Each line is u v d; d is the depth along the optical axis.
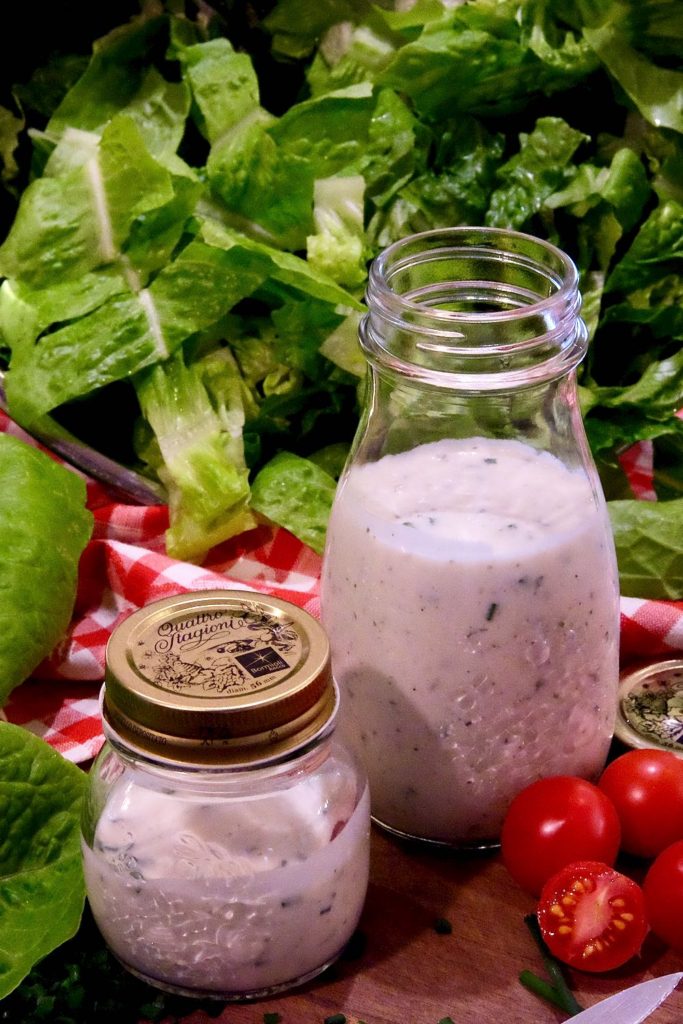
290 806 0.55
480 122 0.81
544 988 0.56
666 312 0.79
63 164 0.78
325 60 0.80
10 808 0.59
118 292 0.74
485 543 0.57
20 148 0.81
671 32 0.78
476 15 0.79
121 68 0.79
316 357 0.76
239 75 0.77
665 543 0.69
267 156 0.76
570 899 0.57
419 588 0.57
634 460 0.79
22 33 0.79
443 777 0.59
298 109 0.77
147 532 0.74
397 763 0.59
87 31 0.80
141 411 0.76
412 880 0.60
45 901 0.58
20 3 0.78
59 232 0.75
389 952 0.58
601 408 0.77
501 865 0.61
